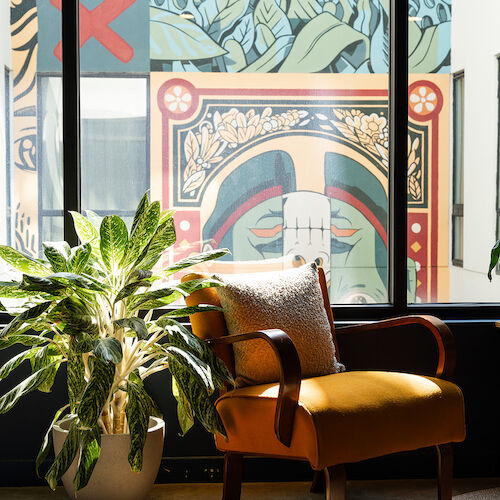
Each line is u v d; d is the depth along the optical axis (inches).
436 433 82.4
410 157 114.4
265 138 112.2
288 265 113.3
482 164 116.0
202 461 107.4
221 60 111.1
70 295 83.4
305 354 91.9
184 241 112.2
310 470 109.0
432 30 114.0
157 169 111.5
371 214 113.7
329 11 111.7
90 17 110.0
